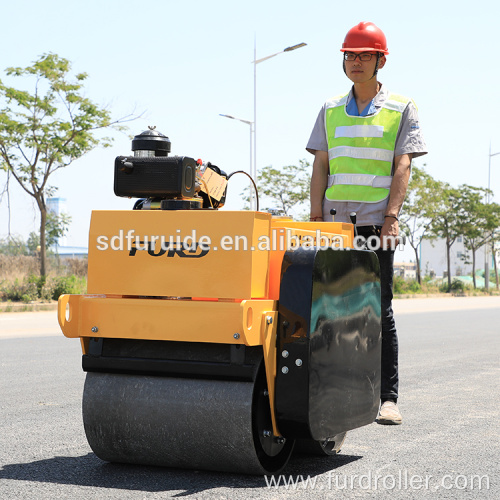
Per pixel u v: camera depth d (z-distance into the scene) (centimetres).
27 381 757
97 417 388
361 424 416
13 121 2352
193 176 395
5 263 2753
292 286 364
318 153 535
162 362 376
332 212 447
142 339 383
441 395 683
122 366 384
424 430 520
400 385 749
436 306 2909
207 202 434
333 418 384
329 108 532
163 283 375
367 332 420
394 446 467
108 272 385
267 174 3925
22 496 347
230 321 356
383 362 539
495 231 5525
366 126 516
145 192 388
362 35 505
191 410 369
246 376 361
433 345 1201
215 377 368
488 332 1494
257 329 355
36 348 1095
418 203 4734
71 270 3069
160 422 375
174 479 376
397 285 4597
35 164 2425
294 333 363
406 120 519
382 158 515
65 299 378
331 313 380
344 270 392
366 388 420
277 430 374
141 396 379
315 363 366
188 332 364
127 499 341
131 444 386
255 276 365
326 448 430
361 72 509
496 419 563
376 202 512
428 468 412
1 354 1011
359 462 425
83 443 471
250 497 344
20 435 497
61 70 2397
